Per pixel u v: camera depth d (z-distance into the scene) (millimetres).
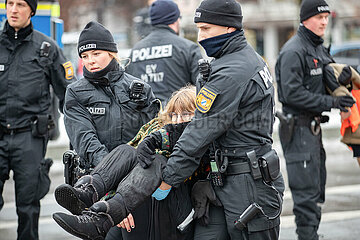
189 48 9516
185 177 5996
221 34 6125
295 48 9070
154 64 9516
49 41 8883
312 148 9109
